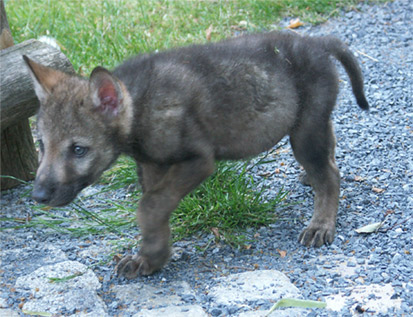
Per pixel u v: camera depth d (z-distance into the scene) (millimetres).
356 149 6613
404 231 5223
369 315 4203
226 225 5473
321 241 5203
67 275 4902
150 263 4855
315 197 5531
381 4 9750
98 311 4473
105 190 6164
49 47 5887
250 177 6023
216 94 4973
